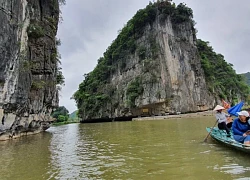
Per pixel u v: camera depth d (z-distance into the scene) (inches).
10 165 274.4
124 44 2022.6
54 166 262.5
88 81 2427.4
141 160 266.2
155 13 1824.6
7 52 486.0
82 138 572.4
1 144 472.4
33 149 398.9
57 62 889.5
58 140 543.8
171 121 1013.2
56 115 2519.7
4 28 473.7
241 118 278.8
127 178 199.9
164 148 331.0
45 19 768.9
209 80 1996.8
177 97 1646.2
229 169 205.3
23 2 592.1
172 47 1770.4
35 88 701.3
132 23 1956.2
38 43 716.7
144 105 1659.7
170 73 1679.4
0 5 461.4
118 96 1918.1
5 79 491.2
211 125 655.1
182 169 216.5
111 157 297.3
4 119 526.3
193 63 1855.3
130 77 1884.8
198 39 2374.5
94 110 2030.0
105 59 2354.8
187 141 378.0
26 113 646.5
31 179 214.2
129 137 509.7
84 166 255.8
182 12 1907.0
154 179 193.0
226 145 312.2
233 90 2263.8
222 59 2571.4
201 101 1780.3
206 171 204.5
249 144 253.6
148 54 1765.5
